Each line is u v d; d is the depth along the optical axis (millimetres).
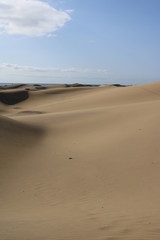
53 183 11883
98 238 5441
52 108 57281
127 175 11914
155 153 14297
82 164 14359
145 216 6898
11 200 10016
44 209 8703
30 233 5887
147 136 17688
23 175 13172
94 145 18422
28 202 9750
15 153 17141
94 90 86188
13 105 77938
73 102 60469
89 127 25750
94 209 8211
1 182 12188
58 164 14734
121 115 28453
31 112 53125
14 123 25812
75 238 5477
